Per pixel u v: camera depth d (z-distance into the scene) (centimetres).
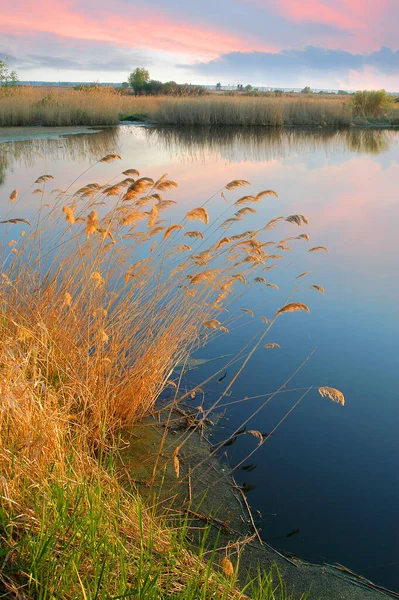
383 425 462
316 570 325
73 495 289
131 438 439
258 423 468
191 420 469
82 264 507
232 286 749
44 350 430
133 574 255
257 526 357
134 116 3466
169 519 350
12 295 509
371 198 1325
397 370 547
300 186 1462
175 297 514
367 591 313
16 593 223
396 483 396
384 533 355
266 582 306
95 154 1969
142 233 504
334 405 491
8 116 2883
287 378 535
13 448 291
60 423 361
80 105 3148
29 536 246
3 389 299
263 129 3173
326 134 2975
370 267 839
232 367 556
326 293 736
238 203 504
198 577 268
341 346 595
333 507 374
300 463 417
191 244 856
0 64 3350
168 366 519
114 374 470
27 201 1129
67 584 234
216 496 381
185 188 1377
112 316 496
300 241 972
